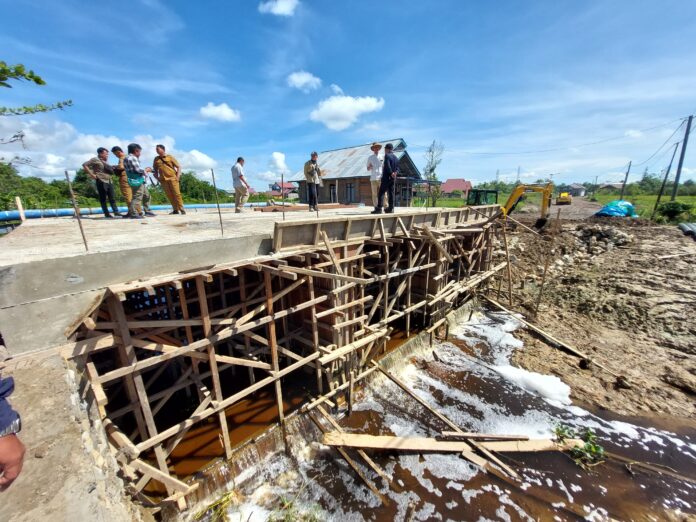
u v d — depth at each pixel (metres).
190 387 8.30
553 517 6.08
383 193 10.70
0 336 4.66
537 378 10.03
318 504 6.20
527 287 17.09
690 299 12.55
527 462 7.19
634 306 13.09
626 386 9.35
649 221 22.67
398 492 6.47
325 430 7.63
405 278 10.77
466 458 7.20
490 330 13.34
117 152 9.95
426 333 11.80
